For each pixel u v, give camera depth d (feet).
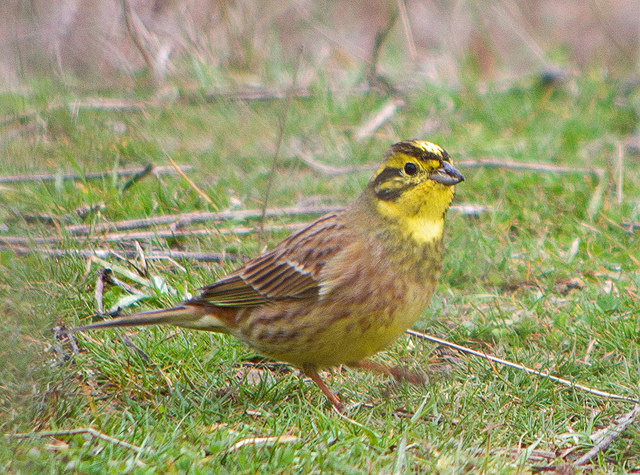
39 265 31.96
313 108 54.13
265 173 46.50
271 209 42.22
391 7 68.23
